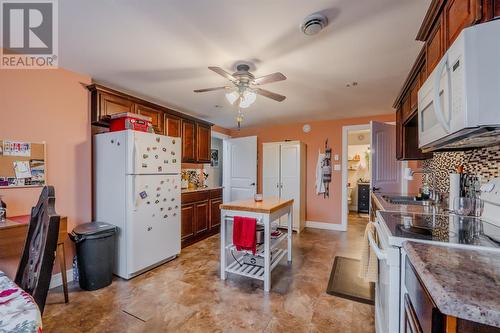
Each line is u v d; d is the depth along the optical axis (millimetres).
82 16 1665
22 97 2242
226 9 1584
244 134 5918
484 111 883
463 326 573
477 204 1601
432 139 1353
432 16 1397
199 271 2857
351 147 7320
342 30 1812
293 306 2131
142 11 1610
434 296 607
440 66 1112
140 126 2826
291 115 4539
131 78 2754
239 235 2529
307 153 5180
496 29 865
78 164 2658
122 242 2648
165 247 3051
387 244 1162
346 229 4773
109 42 2000
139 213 2711
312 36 1888
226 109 4129
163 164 3021
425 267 749
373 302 2191
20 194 2215
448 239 1065
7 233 1838
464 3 1040
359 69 2482
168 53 2178
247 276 2580
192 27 1785
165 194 3047
